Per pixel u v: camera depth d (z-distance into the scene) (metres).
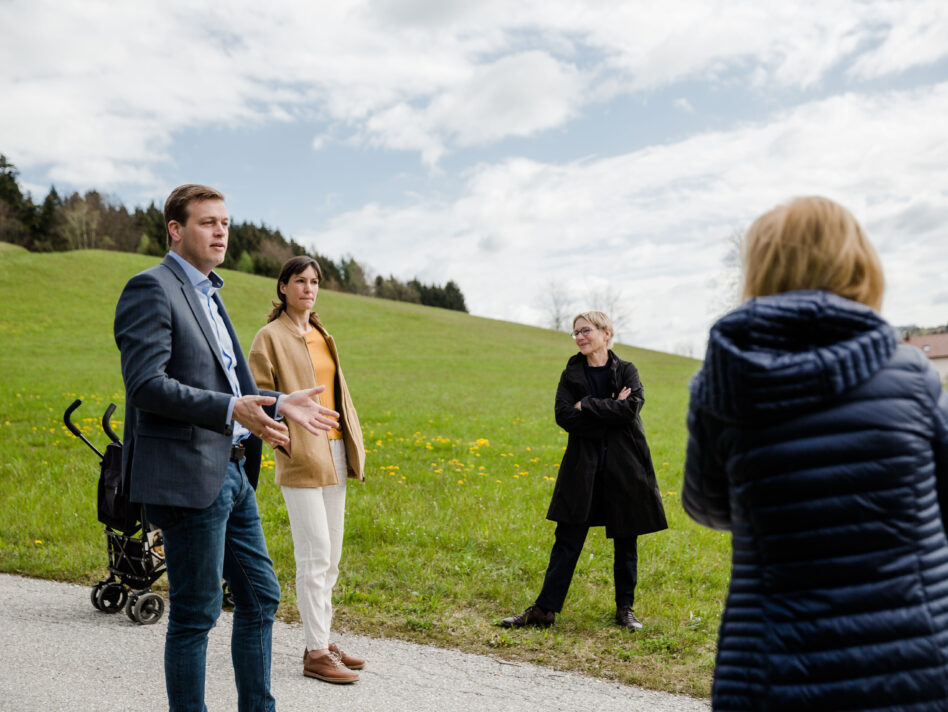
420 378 30.42
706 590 5.67
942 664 1.55
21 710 3.51
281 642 4.53
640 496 4.77
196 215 3.03
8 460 10.20
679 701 3.81
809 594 1.60
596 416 4.71
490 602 5.33
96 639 4.48
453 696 3.81
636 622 4.84
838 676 1.55
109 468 4.49
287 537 6.73
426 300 111.69
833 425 1.61
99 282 47.47
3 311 39.28
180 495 2.80
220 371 3.00
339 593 5.41
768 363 1.60
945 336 74.88
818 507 1.60
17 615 4.84
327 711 3.61
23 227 92.31
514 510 7.89
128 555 4.80
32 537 6.61
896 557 1.59
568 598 5.38
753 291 1.84
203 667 2.92
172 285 2.92
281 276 4.37
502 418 18.17
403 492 8.79
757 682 1.60
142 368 2.73
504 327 57.12
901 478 1.60
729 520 1.91
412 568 5.93
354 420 4.40
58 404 16.50
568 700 3.79
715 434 1.75
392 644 4.54
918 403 1.64
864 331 1.63
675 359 49.25
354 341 43.34
